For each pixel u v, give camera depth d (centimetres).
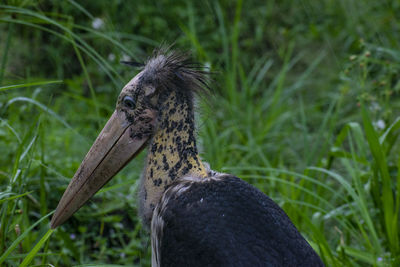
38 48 1327
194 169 559
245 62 1458
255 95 1385
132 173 948
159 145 568
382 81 1023
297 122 1279
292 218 834
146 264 778
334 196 961
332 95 1310
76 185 609
